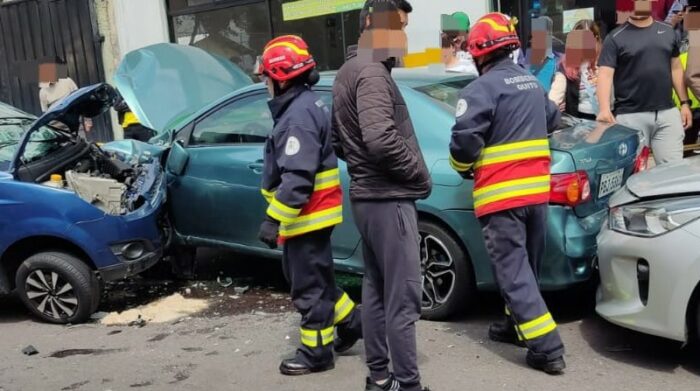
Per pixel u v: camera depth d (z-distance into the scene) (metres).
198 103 6.52
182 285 5.96
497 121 3.71
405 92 4.81
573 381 3.74
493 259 3.86
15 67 12.41
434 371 3.96
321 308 3.96
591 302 4.83
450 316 4.65
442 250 4.54
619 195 4.04
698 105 7.00
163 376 4.14
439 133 4.56
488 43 3.76
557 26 7.93
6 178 5.02
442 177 4.41
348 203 4.80
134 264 5.14
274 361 4.25
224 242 5.56
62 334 4.96
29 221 5.00
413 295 3.42
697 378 3.69
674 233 3.55
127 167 5.70
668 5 7.36
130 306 5.52
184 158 5.61
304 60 3.66
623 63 5.61
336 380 3.93
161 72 6.55
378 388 3.66
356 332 4.19
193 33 10.72
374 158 3.25
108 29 11.23
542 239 3.89
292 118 3.60
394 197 3.36
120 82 6.31
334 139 3.58
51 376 4.23
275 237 3.65
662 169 4.19
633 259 3.73
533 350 3.82
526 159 3.73
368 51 3.33
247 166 5.27
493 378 3.83
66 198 4.97
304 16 9.57
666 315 3.59
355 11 9.10
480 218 3.88
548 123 4.15
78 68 11.70
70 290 5.05
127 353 4.54
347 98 3.36
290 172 3.58
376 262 3.57
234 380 4.02
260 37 10.06
